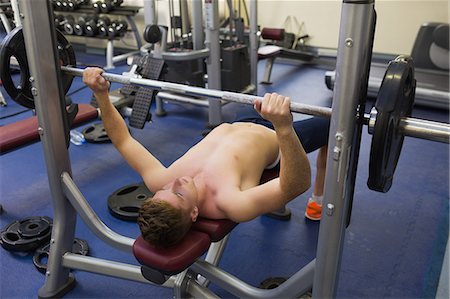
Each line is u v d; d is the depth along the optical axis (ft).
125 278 4.74
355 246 6.03
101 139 9.28
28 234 5.92
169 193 3.59
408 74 2.99
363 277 5.44
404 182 7.73
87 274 5.55
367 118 3.03
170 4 11.31
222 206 3.75
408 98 3.19
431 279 5.37
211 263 4.75
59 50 4.69
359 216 6.73
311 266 3.76
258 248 6.04
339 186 3.14
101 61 16.49
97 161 8.49
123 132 4.28
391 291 5.20
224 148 4.16
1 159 8.50
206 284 4.90
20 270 5.60
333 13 15.81
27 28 4.20
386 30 15.05
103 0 15.55
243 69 11.02
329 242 3.37
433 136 3.04
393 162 3.37
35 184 7.62
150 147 9.11
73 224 5.16
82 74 4.30
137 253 3.58
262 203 3.63
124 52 17.40
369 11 2.65
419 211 6.85
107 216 6.71
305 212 6.88
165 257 3.46
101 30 14.58
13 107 11.22
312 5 16.14
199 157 4.15
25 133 6.24
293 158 3.32
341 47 2.77
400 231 6.36
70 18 15.40
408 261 5.72
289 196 3.55
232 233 6.37
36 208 6.90
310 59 15.64
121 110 9.39
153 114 11.04
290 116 3.17
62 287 5.19
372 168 2.99
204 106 10.75
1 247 6.01
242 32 11.60
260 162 4.32
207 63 9.64
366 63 2.83
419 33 12.42
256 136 4.46
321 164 6.17
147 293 5.25
